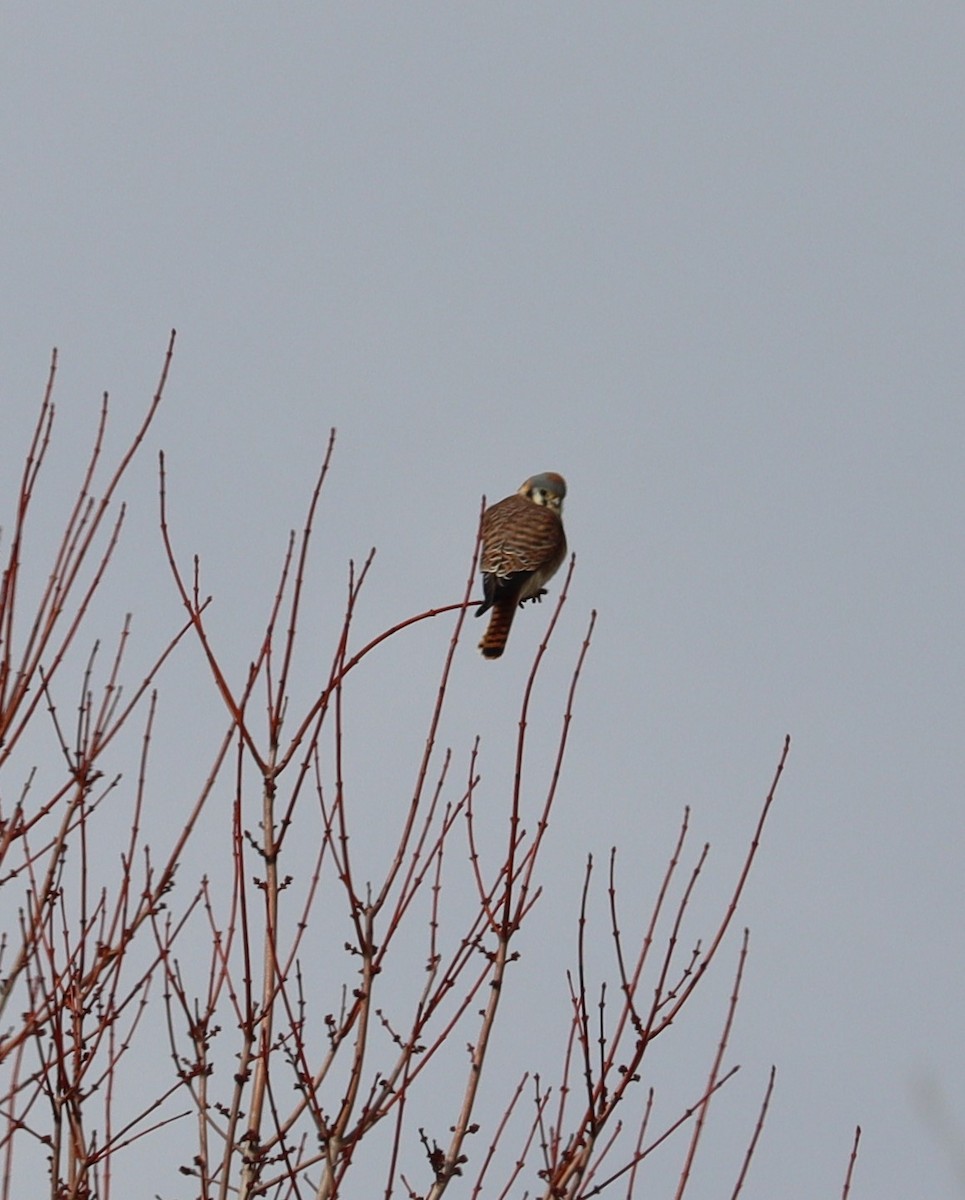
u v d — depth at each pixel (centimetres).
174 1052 1248
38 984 1235
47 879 1249
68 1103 1207
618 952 1231
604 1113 1193
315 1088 1178
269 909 1229
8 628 1234
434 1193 1175
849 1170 1142
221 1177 1168
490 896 1237
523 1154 1195
